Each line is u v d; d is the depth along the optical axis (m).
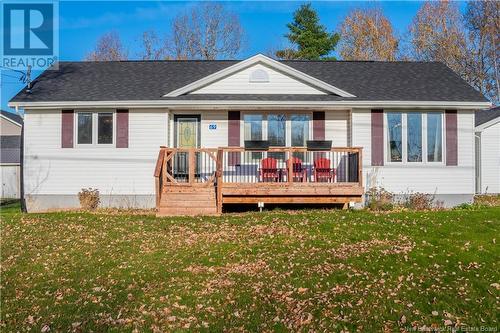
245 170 15.59
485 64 32.91
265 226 10.68
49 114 15.52
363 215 11.84
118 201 15.45
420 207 14.47
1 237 10.24
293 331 5.75
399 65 18.84
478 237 9.20
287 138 15.88
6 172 27.58
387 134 15.41
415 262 7.80
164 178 13.40
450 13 35.03
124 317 6.26
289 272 7.62
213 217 12.05
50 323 6.16
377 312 6.13
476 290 6.65
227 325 5.96
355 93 15.72
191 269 7.95
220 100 15.03
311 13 38.88
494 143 19.42
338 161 15.48
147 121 15.55
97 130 15.53
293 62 19.14
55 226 11.23
